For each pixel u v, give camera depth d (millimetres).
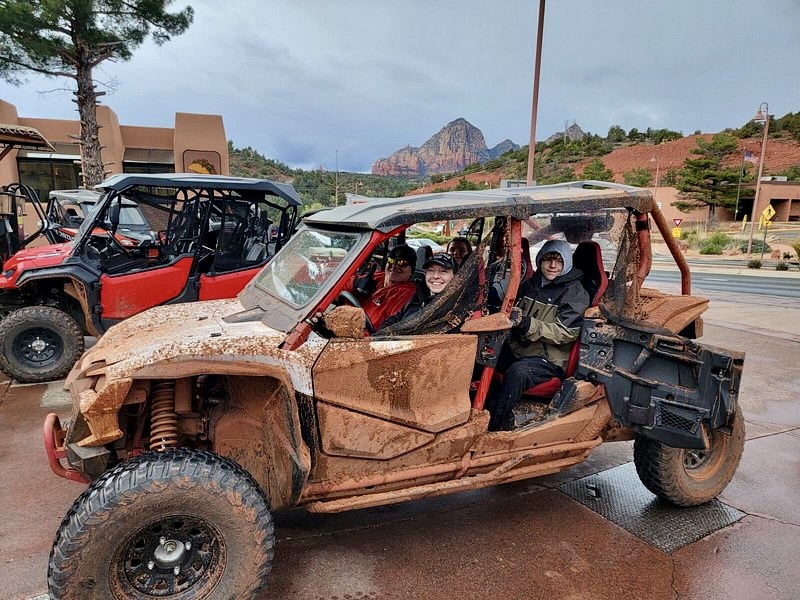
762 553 3180
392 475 2754
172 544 2271
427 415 2791
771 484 4051
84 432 2387
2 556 2932
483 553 3100
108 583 2137
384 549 3111
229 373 2328
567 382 3297
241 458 2664
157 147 21828
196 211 6617
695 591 2826
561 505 3678
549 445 3207
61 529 2105
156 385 2588
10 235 8016
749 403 5781
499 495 3801
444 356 2787
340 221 2855
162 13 13469
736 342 8328
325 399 2531
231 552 2289
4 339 5762
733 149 58031
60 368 5980
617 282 3373
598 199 3129
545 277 3518
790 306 12141
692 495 3568
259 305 2975
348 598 2703
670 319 3516
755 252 32562
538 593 2777
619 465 4348
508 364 3656
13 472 3910
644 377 3141
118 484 2117
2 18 11633
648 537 3316
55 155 19766
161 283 6191
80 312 6512
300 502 2611
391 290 3684
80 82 13664
